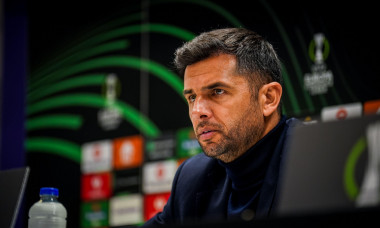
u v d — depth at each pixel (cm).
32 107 1056
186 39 917
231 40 409
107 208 942
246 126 403
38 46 1073
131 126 945
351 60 750
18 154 1053
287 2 822
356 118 228
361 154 221
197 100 403
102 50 1005
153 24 959
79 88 1016
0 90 1080
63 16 1058
